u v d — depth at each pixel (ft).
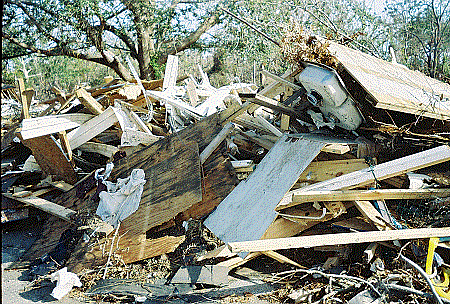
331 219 15.75
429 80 22.52
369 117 16.63
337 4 47.01
